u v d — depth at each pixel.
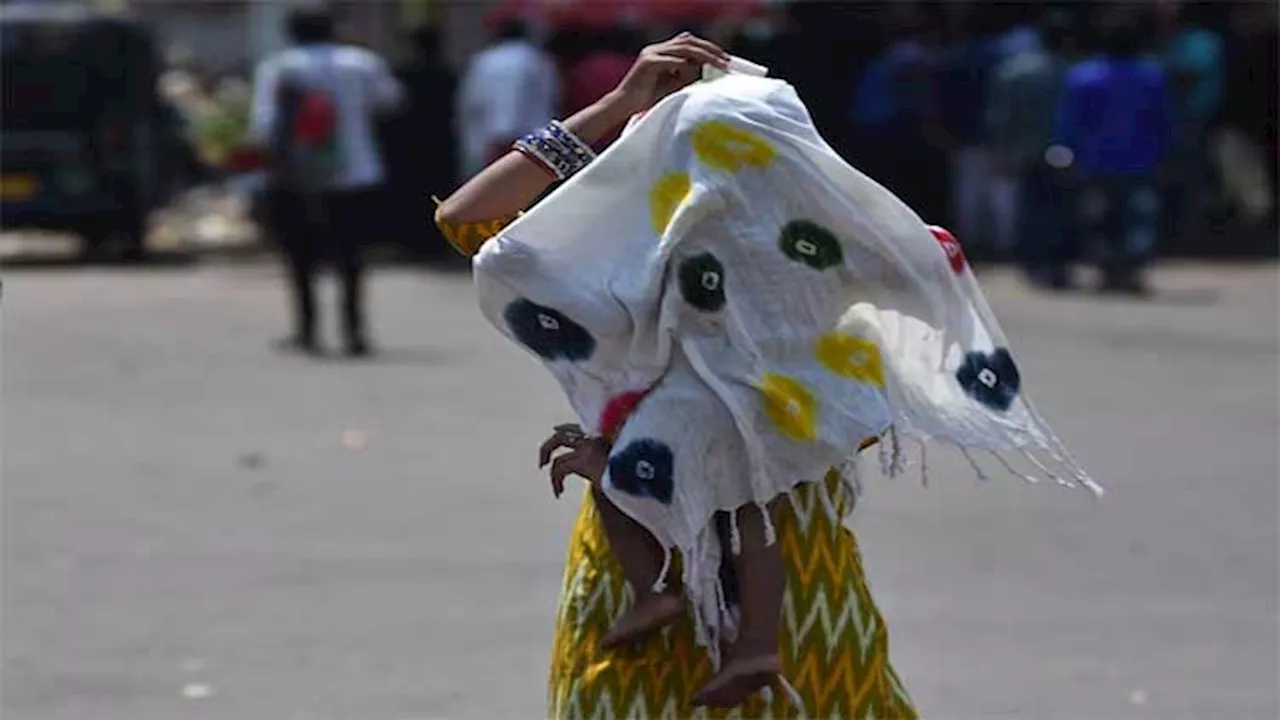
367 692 15.48
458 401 28.67
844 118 46.97
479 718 14.89
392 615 17.53
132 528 20.80
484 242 8.64
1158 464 23.92
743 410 8.05
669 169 8.08
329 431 26.28
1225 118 51.94
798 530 8.37
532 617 17.47
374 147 36.47
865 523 20.97
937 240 8.25
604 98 8.66
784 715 8.38
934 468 23.81
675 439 8.09
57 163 47.97
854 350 8.24
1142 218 41.81
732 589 8.36
